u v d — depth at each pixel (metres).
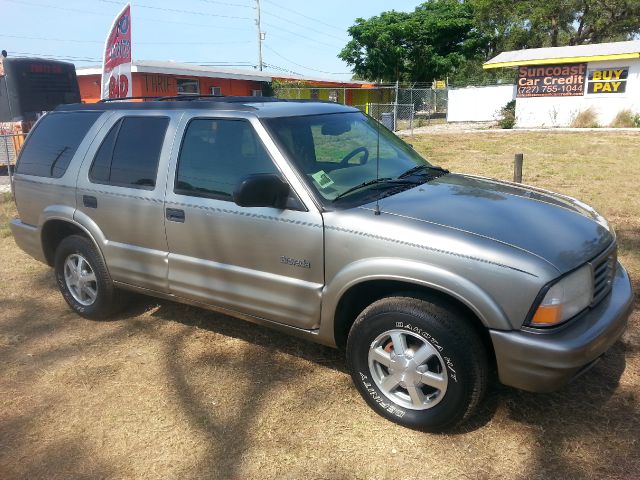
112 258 4.30
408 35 37.16
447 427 3.07
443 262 2.82
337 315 3.26
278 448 3.04
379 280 3.04
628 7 34.22
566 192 9.28
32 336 4.51
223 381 3.72
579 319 2.84
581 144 16.89
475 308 2.76
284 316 3.47
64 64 14.41
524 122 24.30
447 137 20.98
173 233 3.86
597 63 22.03
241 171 3.54
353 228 3.08
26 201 4.85
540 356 2.67
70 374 3.89
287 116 3.70
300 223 3.25
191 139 3.82
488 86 30.45
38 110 13.80
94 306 4.62
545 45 40.22
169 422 3.31
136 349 4.21
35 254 4.95
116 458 3.03
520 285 2.68
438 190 3.54
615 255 3.25
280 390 3.58
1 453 3.11
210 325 4.56
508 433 3.07
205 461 2.97
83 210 4.41
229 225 3.54
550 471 2.79
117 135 4.25
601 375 3.57
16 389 3.73
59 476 2.92
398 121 29.19
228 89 26.42
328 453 2.99
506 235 2.89
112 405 3.51
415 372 3.01
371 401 3.24
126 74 9.84
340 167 3.59
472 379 2.85
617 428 3.07
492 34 39.22
